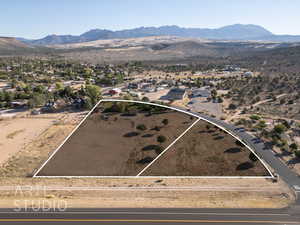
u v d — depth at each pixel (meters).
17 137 51.41
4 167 38.56
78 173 36.12
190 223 25.88
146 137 46.34
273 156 42.59
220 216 27.00
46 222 25.89
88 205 28.75
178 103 81.69
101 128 51.66
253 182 33.84
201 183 33.50
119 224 25.67
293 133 54.66
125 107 62.91
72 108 74.00
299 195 31.22
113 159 39.38
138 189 32.25
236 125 59.41
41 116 66.44
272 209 28.28
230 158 39.00
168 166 37.28
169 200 29.91
